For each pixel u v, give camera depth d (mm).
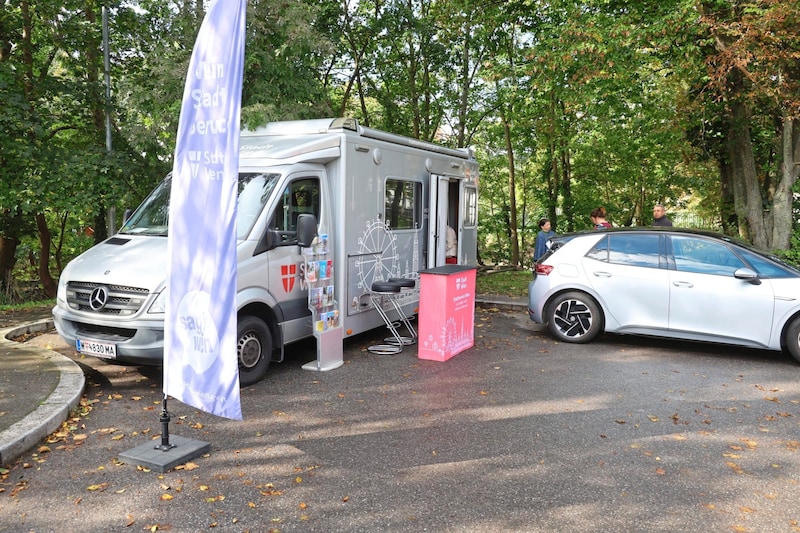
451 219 10328
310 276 6602
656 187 21562
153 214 6961
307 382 6410
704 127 13961
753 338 7418
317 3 16516
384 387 6258
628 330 8039
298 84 11352
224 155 4199
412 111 19625
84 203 12250
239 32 4141
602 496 3902
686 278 7711
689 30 11656
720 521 3602
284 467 4301
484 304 11562
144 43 14766
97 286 5926
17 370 6164
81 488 3949
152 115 11734
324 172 7188
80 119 13938
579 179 22500
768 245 13445
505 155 23766
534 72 13336
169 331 4520
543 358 7543
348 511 3672
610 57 11883
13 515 3600
